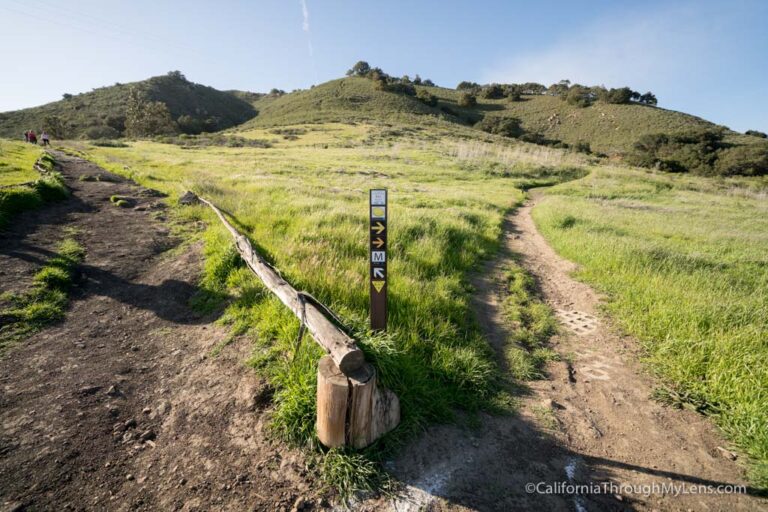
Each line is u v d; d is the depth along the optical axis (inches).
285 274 196.5
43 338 172.2
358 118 3075.8
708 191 1221.1
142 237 314.8
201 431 120.3
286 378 130.1
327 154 1521.9
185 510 95.5
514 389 150.3
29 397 134.0
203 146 1781.5
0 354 157.1
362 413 106.3
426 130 2630.4
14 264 234.8
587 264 319.0
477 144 2111.2
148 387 142.6
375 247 137.6
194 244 297.0
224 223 313.7
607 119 3425.2
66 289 219.0
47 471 105.0
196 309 200.7
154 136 2447.1
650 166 2028.8
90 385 142.3
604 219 539.8
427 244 299.0
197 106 4899.1
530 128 3521.2
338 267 218.1
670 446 123.2
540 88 4886.8
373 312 141.9
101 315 195.9
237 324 173.9
